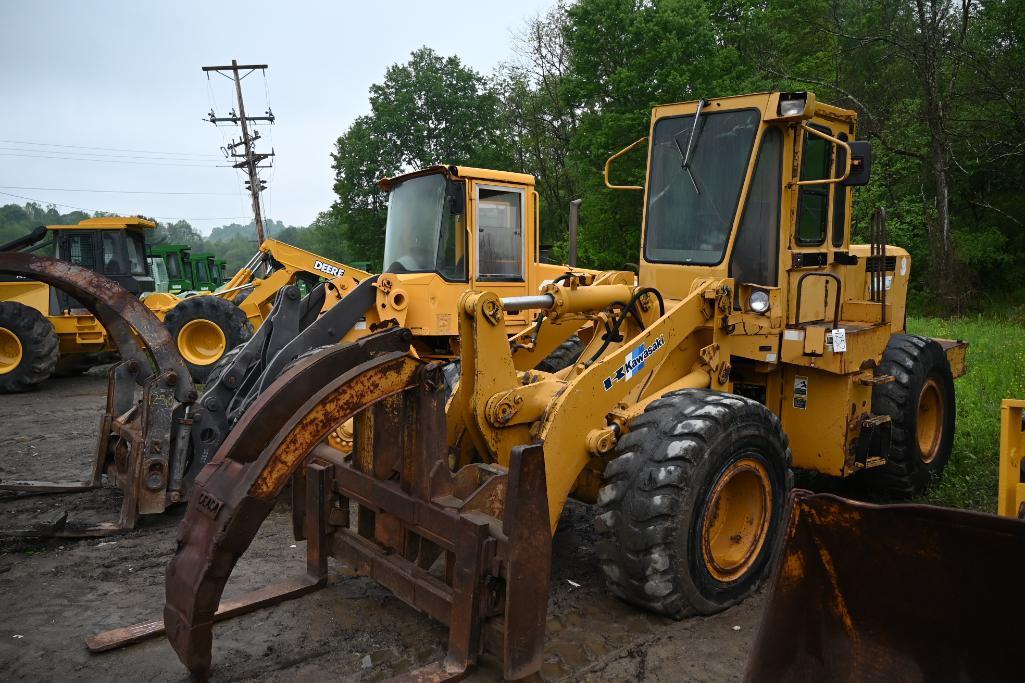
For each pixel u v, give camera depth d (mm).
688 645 3410
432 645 3404
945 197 19703
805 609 2131
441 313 7457
